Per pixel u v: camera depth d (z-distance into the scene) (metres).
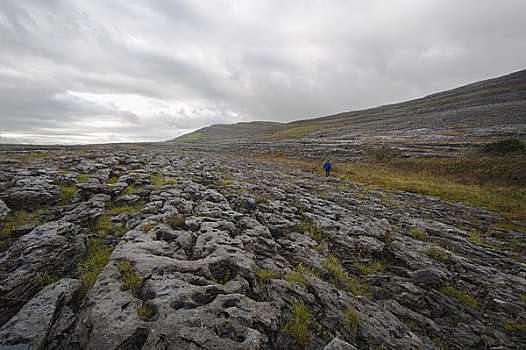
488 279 10.53
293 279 8.27
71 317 5.98
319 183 28.72
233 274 7.93
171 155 41.66
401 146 51.00
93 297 6.12
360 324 6.86
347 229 13.49
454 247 13.65
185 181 19.83
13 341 5.14
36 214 11.55
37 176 15.65
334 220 15.25
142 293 6.40
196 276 7.23
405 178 34.97
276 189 21.12
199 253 8.79
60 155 28.38
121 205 13.93
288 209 15.82
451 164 36.75
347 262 10.95
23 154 28.98
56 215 11.67
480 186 29.42
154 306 5.85
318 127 132.88
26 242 8.41
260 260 9.26
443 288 9.68
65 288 6.80
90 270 8.12
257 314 6.18
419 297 8.87
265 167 39.72
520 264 12.33
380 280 9.81
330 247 11.91
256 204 16.08
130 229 11.00
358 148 55.56
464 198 25.33
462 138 50.25
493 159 34.72
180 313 5.65
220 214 12.95
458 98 111.75
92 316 5.53
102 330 5.19
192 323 5.45
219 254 8.41
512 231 17.31
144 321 5.46
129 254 7.88
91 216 11.59
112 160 25.33
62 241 8.75
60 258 8.21
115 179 18.98
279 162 51.38
